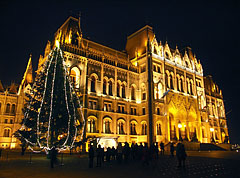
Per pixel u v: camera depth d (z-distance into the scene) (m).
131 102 57.25
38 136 27.30
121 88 56.25
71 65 46.72
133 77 59.81
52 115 28.16
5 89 60.25
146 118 55.22
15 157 30.00
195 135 66.25
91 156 20.69
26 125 28.33
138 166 21.86
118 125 52.78
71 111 30.22
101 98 50.44
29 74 63.66
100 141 38.97
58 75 30.52
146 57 59.53
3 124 55.19
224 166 21.80
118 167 21.09
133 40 69.31
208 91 85.56
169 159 28.70
